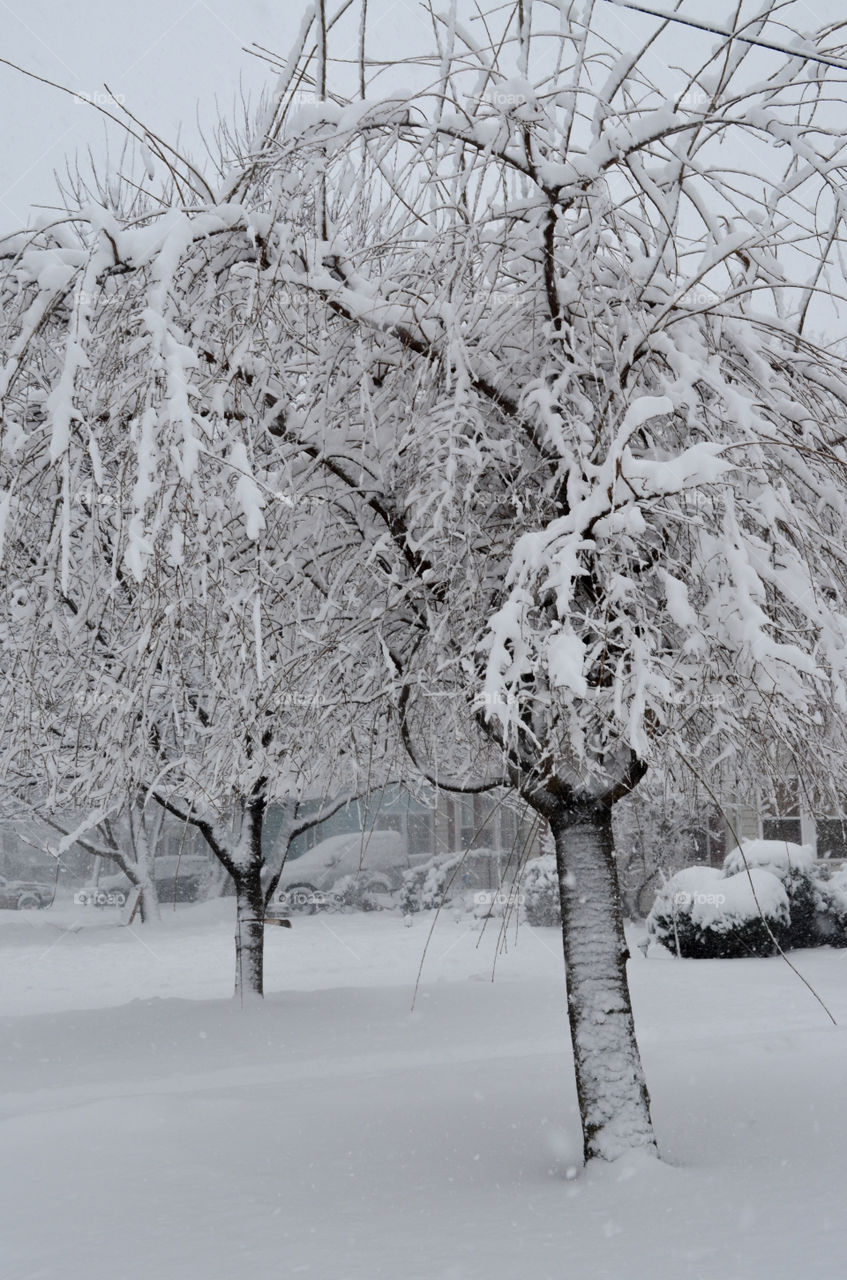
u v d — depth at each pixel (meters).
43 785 11.45
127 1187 5.63
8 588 6.23
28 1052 10.68
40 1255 4.59
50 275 5.32
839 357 5.96
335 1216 5.09
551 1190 5.49
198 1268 4.32
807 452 5.38
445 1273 4.16
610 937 6.25
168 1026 11.70
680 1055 8.77
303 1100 7.48
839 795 6.66
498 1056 9.49
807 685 5.88
